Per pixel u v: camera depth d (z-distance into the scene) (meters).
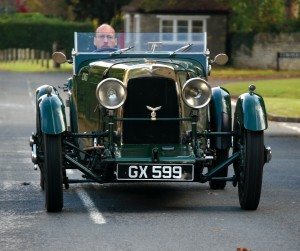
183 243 10.64
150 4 70.25
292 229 11.52
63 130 12.59
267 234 11.20
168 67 13.19
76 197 14.14
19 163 18.55
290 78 56.41
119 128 13.07
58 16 90.38
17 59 80.38
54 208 12.76
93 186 15.34
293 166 18.52
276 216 12.48
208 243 10.64
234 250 10.27
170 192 14.72
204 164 13.52
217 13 69.81
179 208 13.16
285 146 22.53
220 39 70.06
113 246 10.48
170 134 13.21
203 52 14.76
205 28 70.12
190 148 13.09
